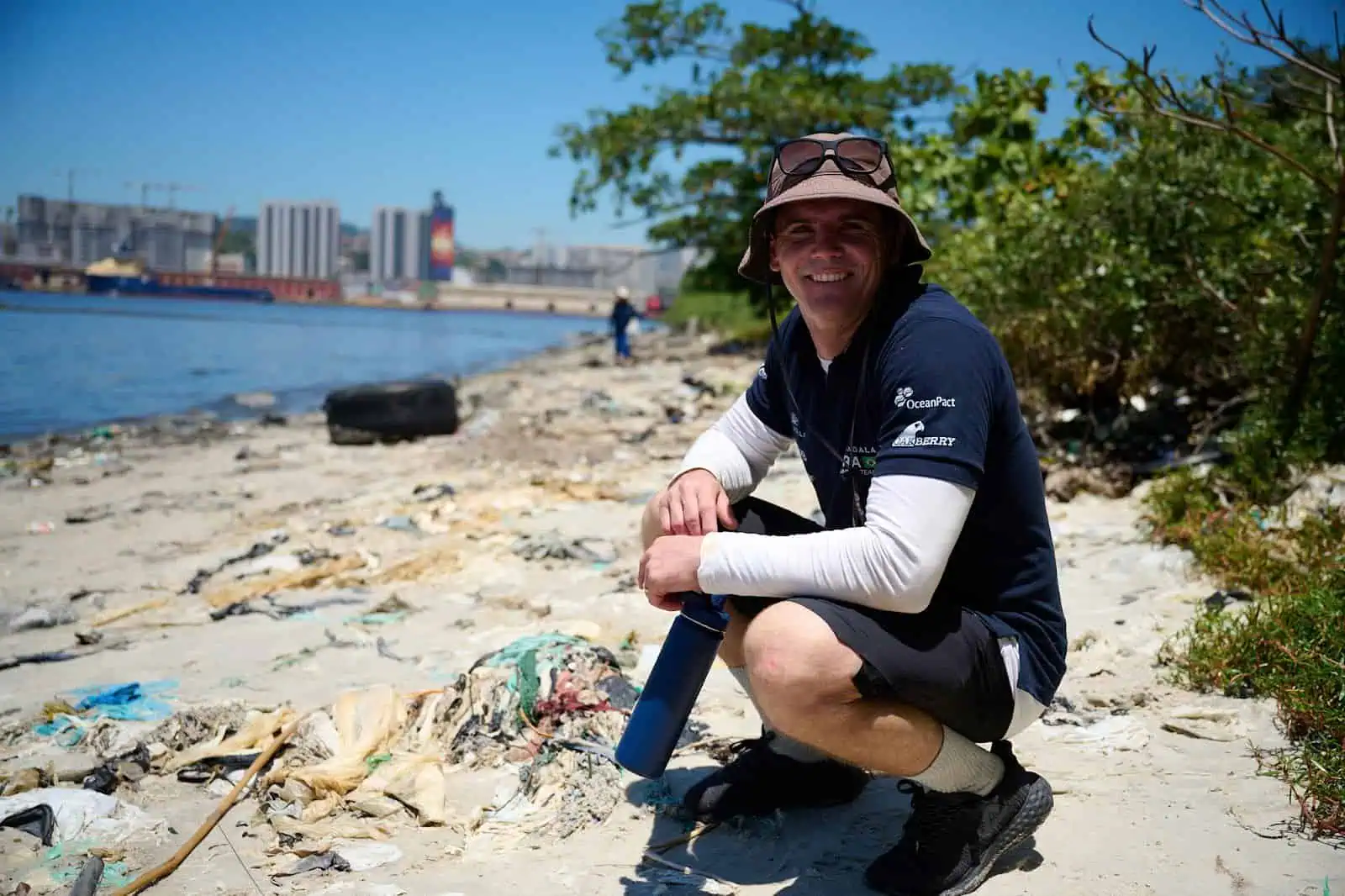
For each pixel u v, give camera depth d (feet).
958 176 40.81
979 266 28.53
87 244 580.30
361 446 35.78
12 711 12.66
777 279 9.14
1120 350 24.94
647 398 46.75
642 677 12.86
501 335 159.02
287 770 10.40
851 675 7.27
